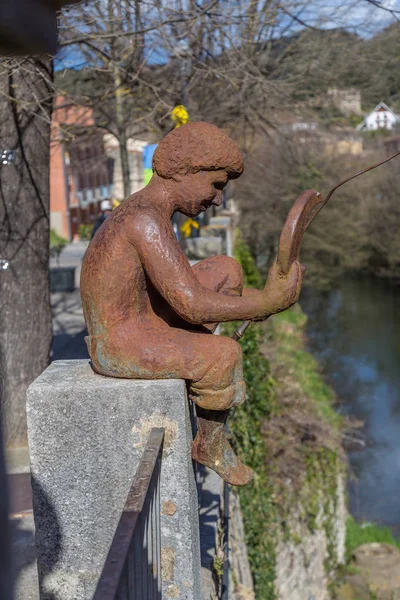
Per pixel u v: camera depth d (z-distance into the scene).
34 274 7.22
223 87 11.72
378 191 32.97
